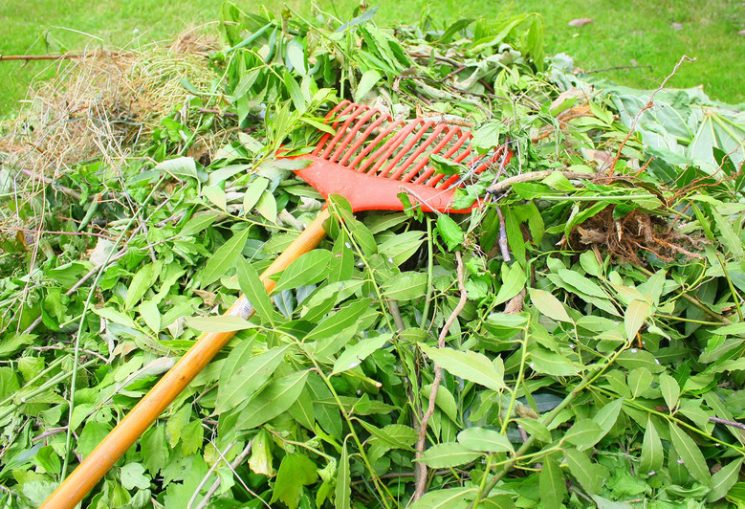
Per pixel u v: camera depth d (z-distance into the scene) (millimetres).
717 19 3695
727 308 1087
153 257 1179
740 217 1167
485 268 1101
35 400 1020
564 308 1044
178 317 1095
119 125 1565
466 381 1014
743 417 973
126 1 3809
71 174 1388
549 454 813
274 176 1230
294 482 847
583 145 1368
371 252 1097
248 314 1008
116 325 1089
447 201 1144
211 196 1175
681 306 1104
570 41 3494
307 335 895
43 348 1122
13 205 1390
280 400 856
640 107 1610
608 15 3764
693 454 893
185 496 899
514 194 1107
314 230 1116
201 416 1004
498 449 775
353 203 1184
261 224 1170
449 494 794
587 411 958
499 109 1486
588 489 797
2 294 1206
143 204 1271
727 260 1134
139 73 1662
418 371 1021
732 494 911
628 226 1125
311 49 1494
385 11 3686
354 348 873
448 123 1324
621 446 979
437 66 1608
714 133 1539
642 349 1028
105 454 875
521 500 878
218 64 1551
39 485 924
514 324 966
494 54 1660
